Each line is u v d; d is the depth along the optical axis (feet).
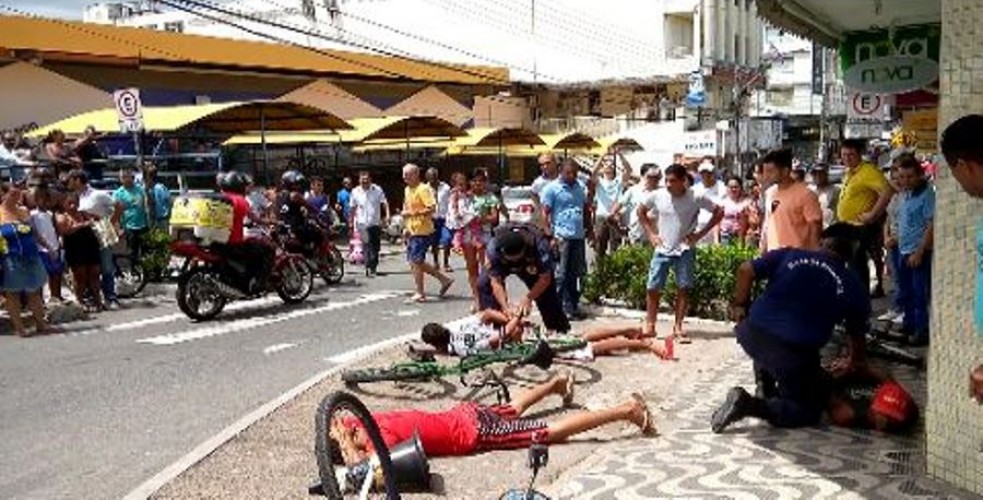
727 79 168.96
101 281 46.14
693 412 23.08
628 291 39.01
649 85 162.30
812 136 182.39
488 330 27.37
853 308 20.72
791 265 21.07
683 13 165.78
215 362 32.22
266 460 20.10
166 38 89.25
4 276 37.81
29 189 42.93
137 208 51.16
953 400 16.83
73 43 79.87
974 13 16.10
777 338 20.77
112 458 21.72
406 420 19.83
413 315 41.91
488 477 18.79
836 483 17.31
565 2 172.35
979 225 14.44
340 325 39.60
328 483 14.55
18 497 19.29
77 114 79.92
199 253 40.96
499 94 140.77
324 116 75.25
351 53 111.04
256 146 92.79
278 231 49.34
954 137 11.51
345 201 81.15
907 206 30.19
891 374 25.66
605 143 115.14
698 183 49.88
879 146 109.29
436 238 59.47
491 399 24.75
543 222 37.40
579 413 21.71
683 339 32.17
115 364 32.22
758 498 16.71
